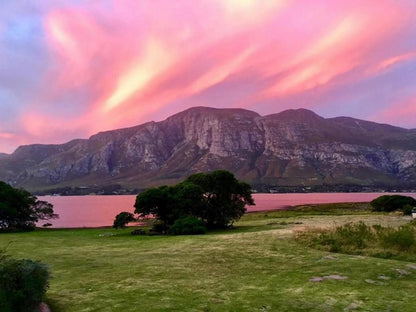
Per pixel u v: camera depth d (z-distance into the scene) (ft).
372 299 52.90
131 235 166.20
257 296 56.29
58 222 365.81
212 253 95.04
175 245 114.11
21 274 47.52
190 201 191.62
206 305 52.39
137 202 199.00
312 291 57.77
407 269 69.05
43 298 54.03
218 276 70.23
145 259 90.07
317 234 107.86
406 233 89.56
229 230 178.29
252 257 87.35
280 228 158.20
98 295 58.08
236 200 212.43
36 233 183.21
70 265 83.92
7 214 211.00
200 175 215.31
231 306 51.83
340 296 54.75
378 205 288.30
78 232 189.98
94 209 590.14
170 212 196.24
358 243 94.22
